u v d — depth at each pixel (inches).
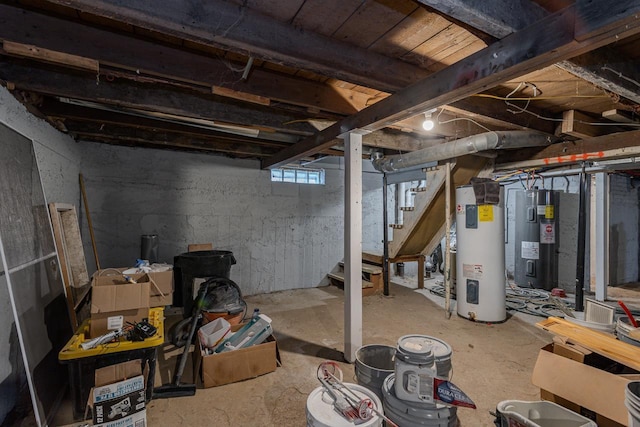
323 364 64.3
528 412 59.0
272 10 56.2
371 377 71.0
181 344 114.0
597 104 102.7
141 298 79.2
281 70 84.1
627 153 108.3
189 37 53.6
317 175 204.8
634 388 54.5
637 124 105.0
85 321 85.6
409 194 231.6
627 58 67.7
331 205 206.1
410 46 68.5
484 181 134.8
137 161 155.3
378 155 162.2
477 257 136.7
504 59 54.9
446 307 143.5
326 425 48.6
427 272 234.7
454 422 60.5
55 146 110.1
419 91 72.8
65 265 97.1
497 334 123.9
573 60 58.6
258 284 184.4
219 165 173.8
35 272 76.6
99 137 136.6
